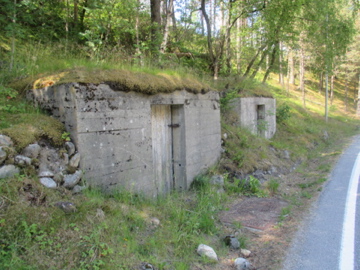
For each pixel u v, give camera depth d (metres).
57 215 3.22
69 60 5.67
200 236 4.07
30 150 3.64
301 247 3.92
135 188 4.90
